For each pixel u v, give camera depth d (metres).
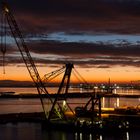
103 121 115.00
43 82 122.00
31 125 132.25
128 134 111.00
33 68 119.62
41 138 107.62
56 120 121.31
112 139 104.62
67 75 121.38
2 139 106.94
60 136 109.25
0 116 148.88
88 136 109.19
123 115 135.00
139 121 126.38
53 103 120.19
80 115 122.06
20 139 105.38
